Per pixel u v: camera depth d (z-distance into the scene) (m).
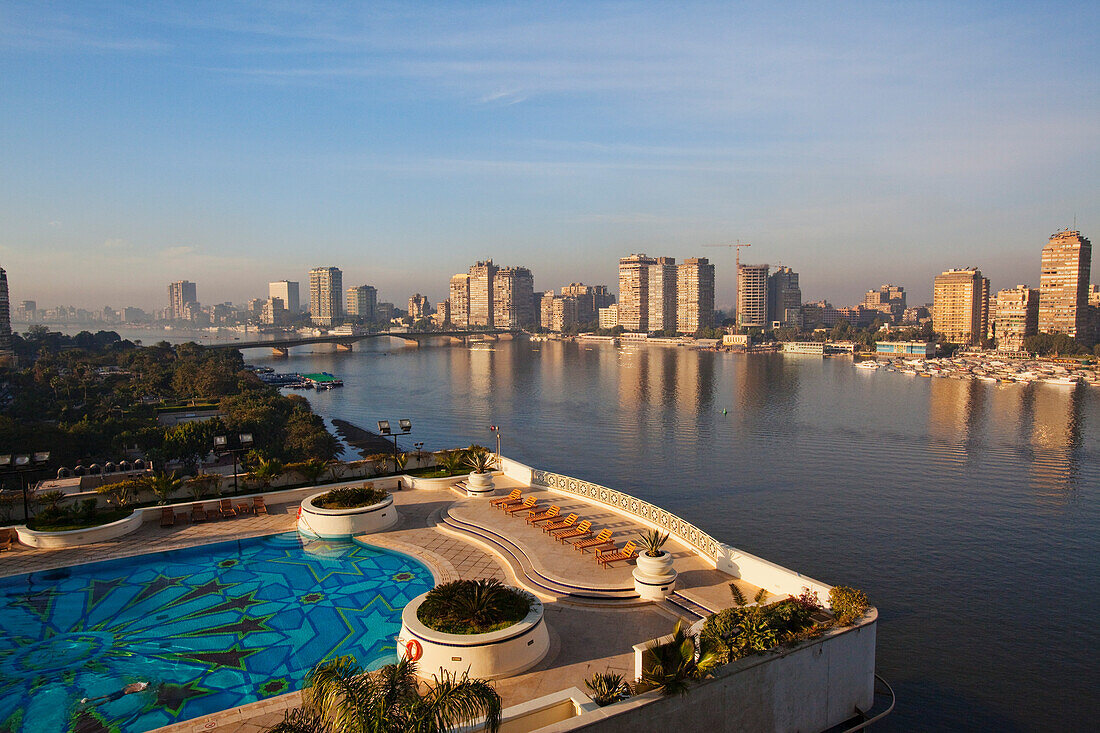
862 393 170.50
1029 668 41.62
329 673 15.41
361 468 46.66
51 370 145.62
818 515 71.00
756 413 137.88
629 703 17.86
